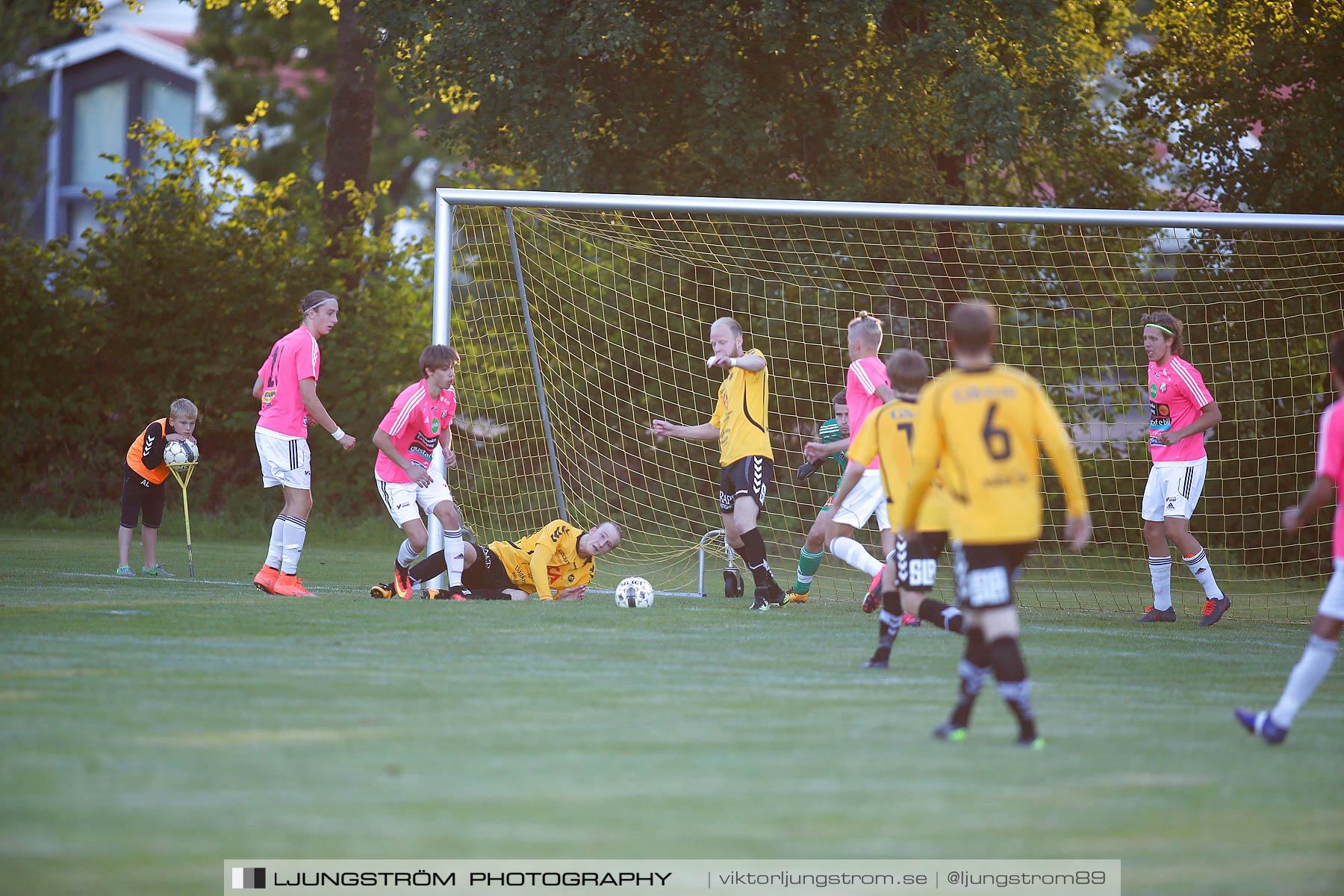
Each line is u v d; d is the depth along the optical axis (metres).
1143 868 10.14
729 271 54.09
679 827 10.98
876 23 53.53
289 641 22.48
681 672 19.97
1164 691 19.73
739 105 53.75
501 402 49.28
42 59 111.75
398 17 53.59
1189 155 60.59
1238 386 53.00
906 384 21.08
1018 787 12.60
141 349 62.91
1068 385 53.69
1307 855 10.53
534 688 17.97
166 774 12.33
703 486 53.16
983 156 52.59
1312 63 57.12
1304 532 51.75
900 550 20.81
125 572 37.12
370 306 63.41
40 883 9.23
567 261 51.56
